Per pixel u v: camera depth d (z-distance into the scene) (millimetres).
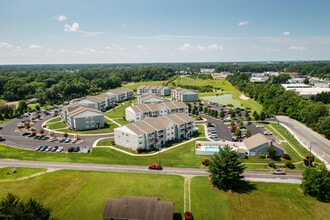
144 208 57562
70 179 77938
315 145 111250
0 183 75688
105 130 133250
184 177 79875
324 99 188875
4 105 190125
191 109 180750
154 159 94625
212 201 67188
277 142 113250
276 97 191750
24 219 47406
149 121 115125
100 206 64750
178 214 62156
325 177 68688
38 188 73000
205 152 99375
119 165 88812
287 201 67562
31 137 121375
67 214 61719
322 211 63688
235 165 72500
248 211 63438
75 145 109875
